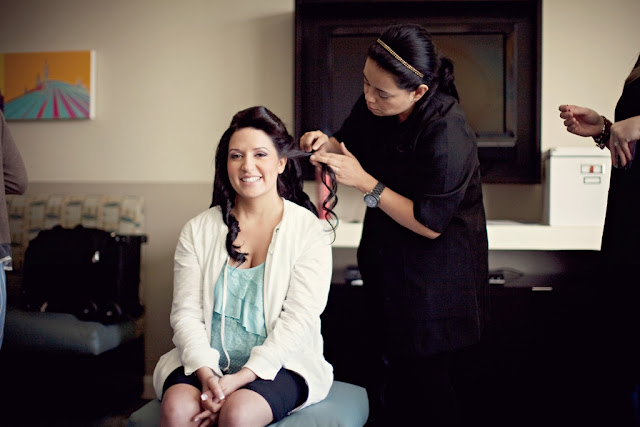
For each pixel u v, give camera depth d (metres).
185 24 3.13
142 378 3.08
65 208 3.11
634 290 1.46
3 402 2.75
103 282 2.65
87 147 3.21
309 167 2.88
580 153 2.60
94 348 2.42
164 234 3.15
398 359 1.71
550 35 2.92
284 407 1.43
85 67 3.16
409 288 1.66
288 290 1.61
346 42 2.88
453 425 1.72
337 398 1.59
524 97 2.85
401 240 1.69
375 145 1.79
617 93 2.90
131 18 3.17
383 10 2.88
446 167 1.58
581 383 2.40
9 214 3.14
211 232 1.68
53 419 2.52
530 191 2.92
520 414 2.43
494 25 2.81
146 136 3.16
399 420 1.88
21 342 2.46
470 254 1.68
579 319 2.42
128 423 1.49
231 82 3.10
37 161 3.24
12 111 3.21
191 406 1.39
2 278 1.88
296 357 1.56
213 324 1.61
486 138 2.81
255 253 1.68
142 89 3.16
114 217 3.08
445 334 1.65
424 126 1.62
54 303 2.65
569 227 2.56
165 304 3.13
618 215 1.51
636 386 2.27
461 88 2.83
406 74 1.56
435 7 2.85
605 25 2.90
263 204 1.70
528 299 2.44
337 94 2.89
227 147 1.70
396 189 1.72
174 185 3.14
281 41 3.06
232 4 3.10
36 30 3.22
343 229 2.61
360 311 2.46
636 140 1.39
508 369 2.44
